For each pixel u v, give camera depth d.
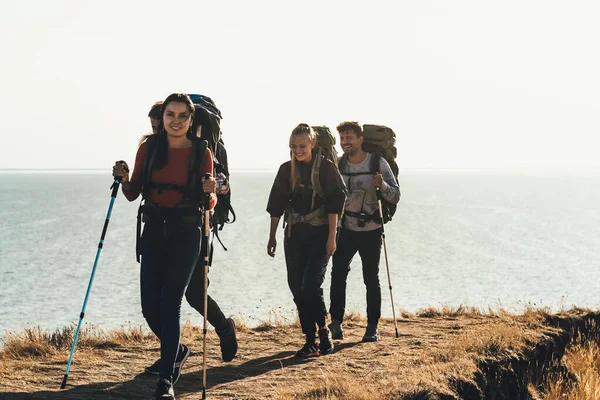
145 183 5.68
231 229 105.75
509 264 68.75
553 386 8.41
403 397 6.03
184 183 5.66
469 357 7.39
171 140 5.73
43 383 6.14
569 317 10.48
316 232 7.28
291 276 7.46
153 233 5.68
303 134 7.16
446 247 83.38
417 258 73.12
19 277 61.31
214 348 7.75
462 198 194.12
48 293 52.22
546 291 52.88
